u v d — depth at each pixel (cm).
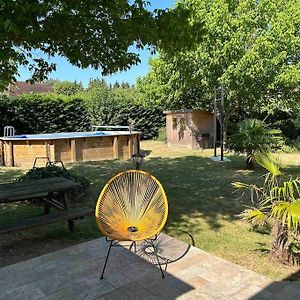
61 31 338
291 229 263
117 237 252
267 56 970
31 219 318
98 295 217
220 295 216
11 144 837
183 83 1095
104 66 450
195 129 1198
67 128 1330
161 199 304
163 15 341
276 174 295
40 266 260
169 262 266
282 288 224
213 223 385
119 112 1459
